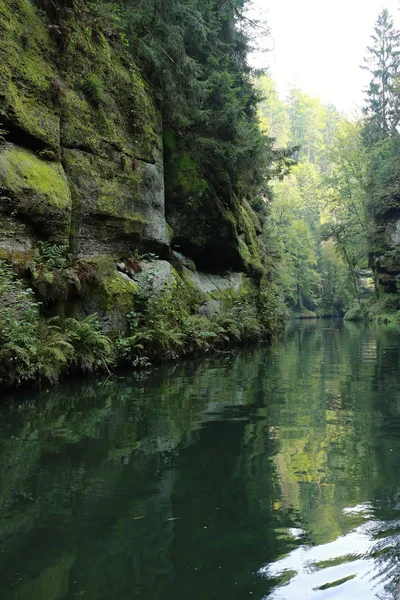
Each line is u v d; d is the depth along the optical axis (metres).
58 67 9.16
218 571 2.21
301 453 3.97
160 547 2.44
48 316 7.96
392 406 5.74
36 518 2.82
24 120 8.09
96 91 9.96
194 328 12.00
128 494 3.16
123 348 9.12
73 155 9.34
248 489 3.21
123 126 10.99
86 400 6.30
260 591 2.04
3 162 7.54
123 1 11.63
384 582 2.08
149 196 11.67
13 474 3.57
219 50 15.08
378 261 34.31
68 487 3.30
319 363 10.27
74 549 2.46
